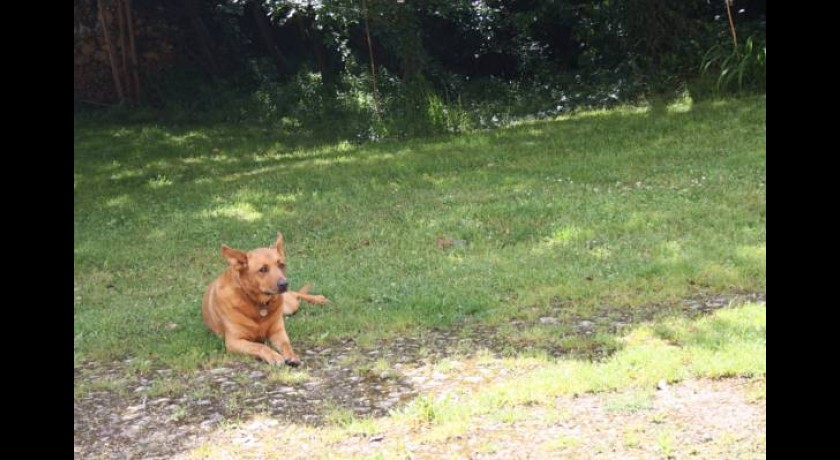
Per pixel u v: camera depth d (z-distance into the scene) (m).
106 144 19.31
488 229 10.38
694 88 17.77
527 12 21.73
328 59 22.89
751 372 5.67
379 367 6.53
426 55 20.41
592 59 20.53
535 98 19.80
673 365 5.93
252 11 24.33
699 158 12.74
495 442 5.11
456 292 8.20
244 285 7.11
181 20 24.03
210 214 12.60
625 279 8.11
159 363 7.14
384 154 15.88
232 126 20.86
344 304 8.24
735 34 18.52
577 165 13.13
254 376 6.63
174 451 5.46
